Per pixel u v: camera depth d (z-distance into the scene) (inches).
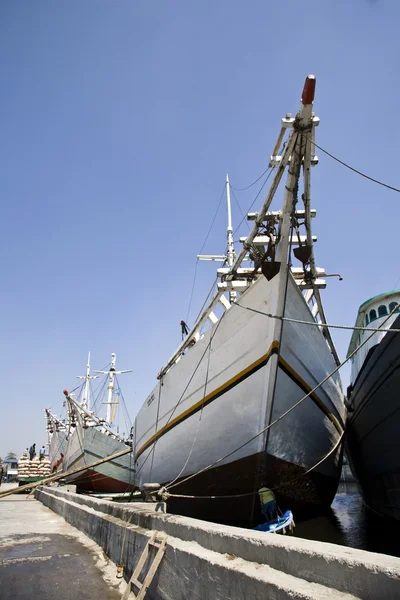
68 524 409.1
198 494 413.4
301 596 90.4
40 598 180.4
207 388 404.8
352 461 590.2
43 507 602.5
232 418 372.8
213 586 121.6
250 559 122.5
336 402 486.3
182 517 188.4
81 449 937.5
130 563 203.2
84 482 957.8
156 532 183.5
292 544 110.6
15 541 312.7
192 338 466.0
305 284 422.0
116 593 187.3
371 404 413.4
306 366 391.5
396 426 367.9
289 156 312.0
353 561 90.9
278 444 362.0
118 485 973.8
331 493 505.7
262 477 357.1
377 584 84.0
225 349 387.9
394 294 550.6
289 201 335.0
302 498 420.8
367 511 555.2
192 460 420.2
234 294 585.0
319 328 442.3
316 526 425.1
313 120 285.3
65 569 228.4
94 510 343.9
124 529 224.8
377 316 555.2
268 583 100.7
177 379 471.5
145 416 625.3
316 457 424.8
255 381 353.7
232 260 578.9
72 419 1034.7
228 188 629.9
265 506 353.1
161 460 502.6
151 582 165.6
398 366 344.5
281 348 349.4
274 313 342.3
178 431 453.7
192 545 151.8
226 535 135.8
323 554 98.6
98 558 253.1
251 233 369.1
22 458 1277.1
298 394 379.2
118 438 1057.5
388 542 355.3
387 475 413.1
